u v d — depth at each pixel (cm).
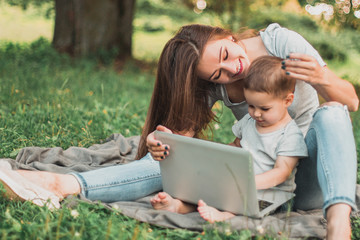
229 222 263
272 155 289
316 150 280
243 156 248
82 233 248
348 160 255
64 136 439
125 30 1197
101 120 518
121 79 934
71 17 1172
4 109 536
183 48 317
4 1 1716
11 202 281
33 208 274
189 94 320
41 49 1072
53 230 248
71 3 1171
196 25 325
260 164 293
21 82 708
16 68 873
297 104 315
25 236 238
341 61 1365
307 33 1343
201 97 342
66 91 665
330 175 254
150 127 350
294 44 317
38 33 1764
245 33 347
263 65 283
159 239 252
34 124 476
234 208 271
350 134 264
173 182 291
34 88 692
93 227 251
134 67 1136
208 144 260
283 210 298
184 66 315
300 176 297
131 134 493
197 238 253
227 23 1193
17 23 1862
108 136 470
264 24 1277
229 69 310
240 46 322
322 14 859
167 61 325
